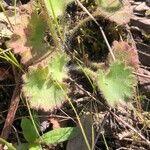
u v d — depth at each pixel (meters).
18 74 0.17
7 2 0.20
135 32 0.20
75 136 0.17
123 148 0.17
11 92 0.18
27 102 0.16
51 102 0.16
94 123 0.17
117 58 0.18
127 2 0.19
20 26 0.17
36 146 0.16
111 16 0.19
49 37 0.19
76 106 0.18
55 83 0.16
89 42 0.19
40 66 0.16
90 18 0.19
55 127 0.17
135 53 0.18
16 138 0.17
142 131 0.18
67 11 0.20
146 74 0.19
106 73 0.17
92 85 0.17
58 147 0.17
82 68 0.18
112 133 0.18
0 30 0.18
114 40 0.19
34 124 0.16
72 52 0.19
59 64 0.17
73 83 0.18
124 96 0.17
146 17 0.20
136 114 0.18
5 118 0.17
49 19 0.17
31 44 0.17
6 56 0.17
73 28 0.19
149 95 0.19
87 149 0.17
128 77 0.17
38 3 0.18
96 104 0.18
